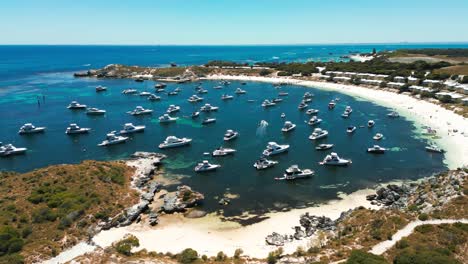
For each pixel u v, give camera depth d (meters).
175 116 164.12
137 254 57.25
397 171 95.06
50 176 81.81
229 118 158.00
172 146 118.31
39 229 61.81
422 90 183.50
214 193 83.69
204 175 94.44
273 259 53.66
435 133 126.69
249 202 78.94
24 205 68.44
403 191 79.50
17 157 112.56
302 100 193.00
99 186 78.88
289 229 67.31
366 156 106.81
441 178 78.75
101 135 135.38
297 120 152.25
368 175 92.88
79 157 111.50
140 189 83.12
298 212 74.25
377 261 45.81
